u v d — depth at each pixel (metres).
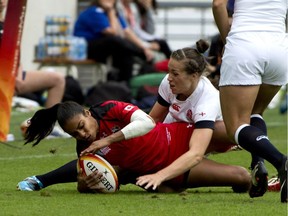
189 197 22.05
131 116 21.81
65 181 23.19
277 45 21.02
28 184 23.14
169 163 22.39
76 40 50.91
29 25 52.75
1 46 31.81
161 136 22.47
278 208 20.28
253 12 21.17
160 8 63.78
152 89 46.53
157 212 19.73
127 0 54.03
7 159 30.12
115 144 22.19
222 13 21.44
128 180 22.89
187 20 64.38
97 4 52.03
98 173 22.00
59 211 19.81
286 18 21.95
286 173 20.50
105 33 51.69
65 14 56.41
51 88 36.28
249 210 20.03
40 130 22.44
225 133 22.78
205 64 22.33
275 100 56.09
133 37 52.53
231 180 22.69
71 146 33.91
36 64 53.09
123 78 51.50
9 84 32.03
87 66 53.50
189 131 22.55
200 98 22.33
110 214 19.47
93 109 22.12
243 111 21.09
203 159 22.78
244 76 20.88
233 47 21.00
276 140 37.28
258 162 20.94
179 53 22.12
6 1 33.19
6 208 20.22
